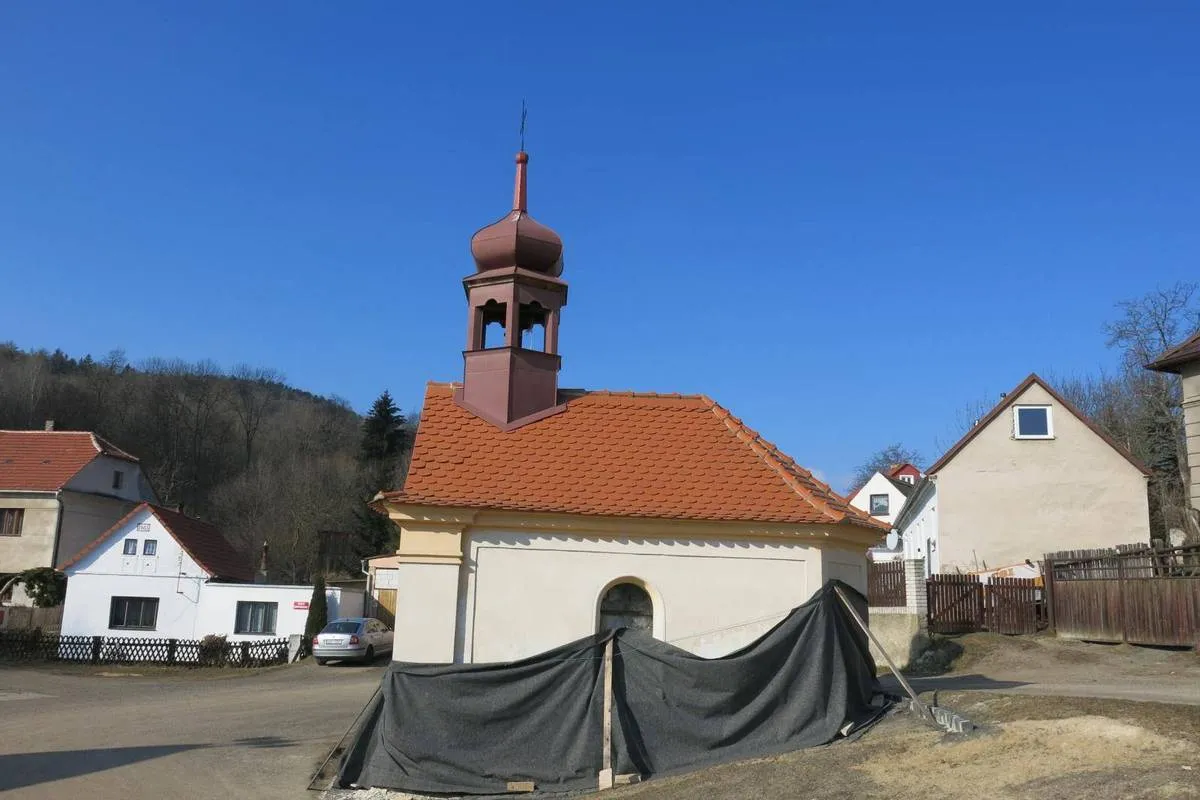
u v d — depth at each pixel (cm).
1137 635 2200
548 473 1467
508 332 1656
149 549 3844
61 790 1287
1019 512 3375
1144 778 850
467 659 1330
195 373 8819
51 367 8669
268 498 7456
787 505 1428
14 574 4303
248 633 3778
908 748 1085
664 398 1702
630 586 1396
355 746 1283
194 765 1448
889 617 2491
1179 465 4841
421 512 1348
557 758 1230
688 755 1220
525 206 1767
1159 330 5053
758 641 1269
